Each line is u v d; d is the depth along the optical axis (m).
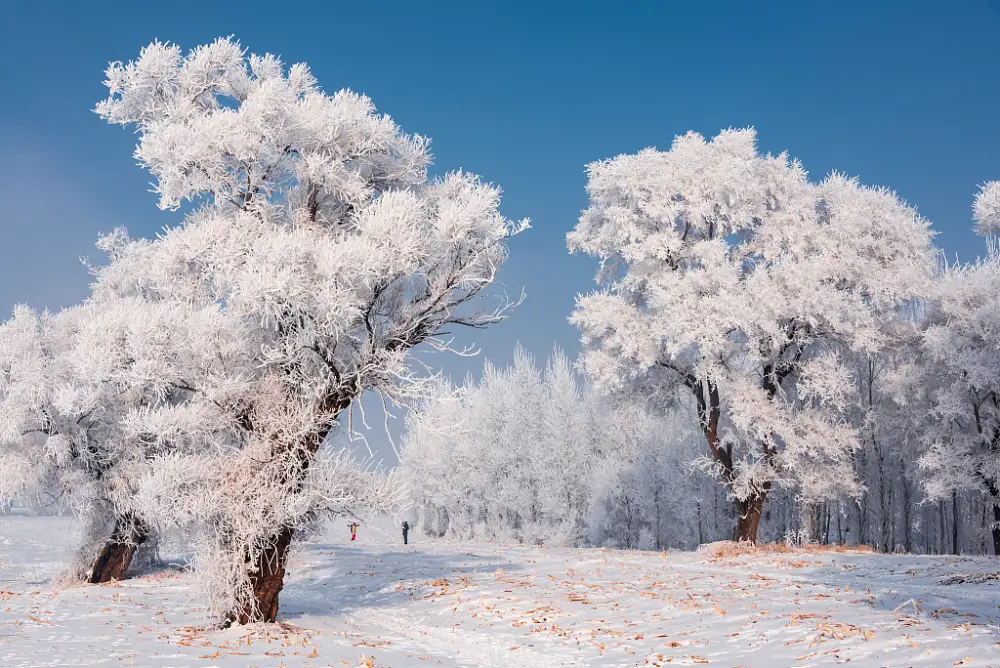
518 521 61.62
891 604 12.98
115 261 23.34
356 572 23.05
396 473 14.80
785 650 10.28
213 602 13.90
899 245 27.97
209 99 17.25
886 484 35.62
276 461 14.25
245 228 15.03
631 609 14.84
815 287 25.73
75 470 20.30
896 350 31.42
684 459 47.53
